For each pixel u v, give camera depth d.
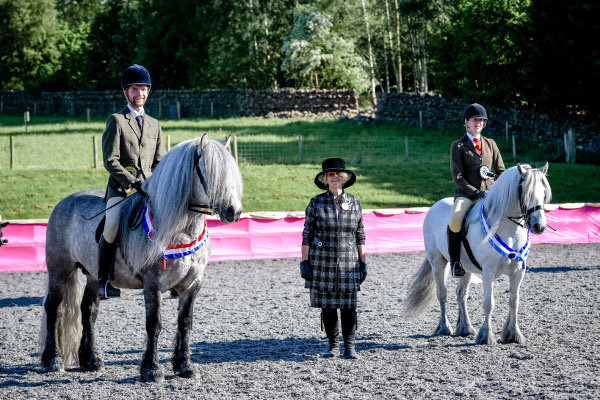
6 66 53.78
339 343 6.50
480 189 6.59
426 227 7.15
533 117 28.25
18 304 8.54
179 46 44.16
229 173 4.80
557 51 24.66
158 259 4.99
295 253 12.28
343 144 26.39
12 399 4.82
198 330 7.04
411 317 7.06
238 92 38.69
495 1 28.77
